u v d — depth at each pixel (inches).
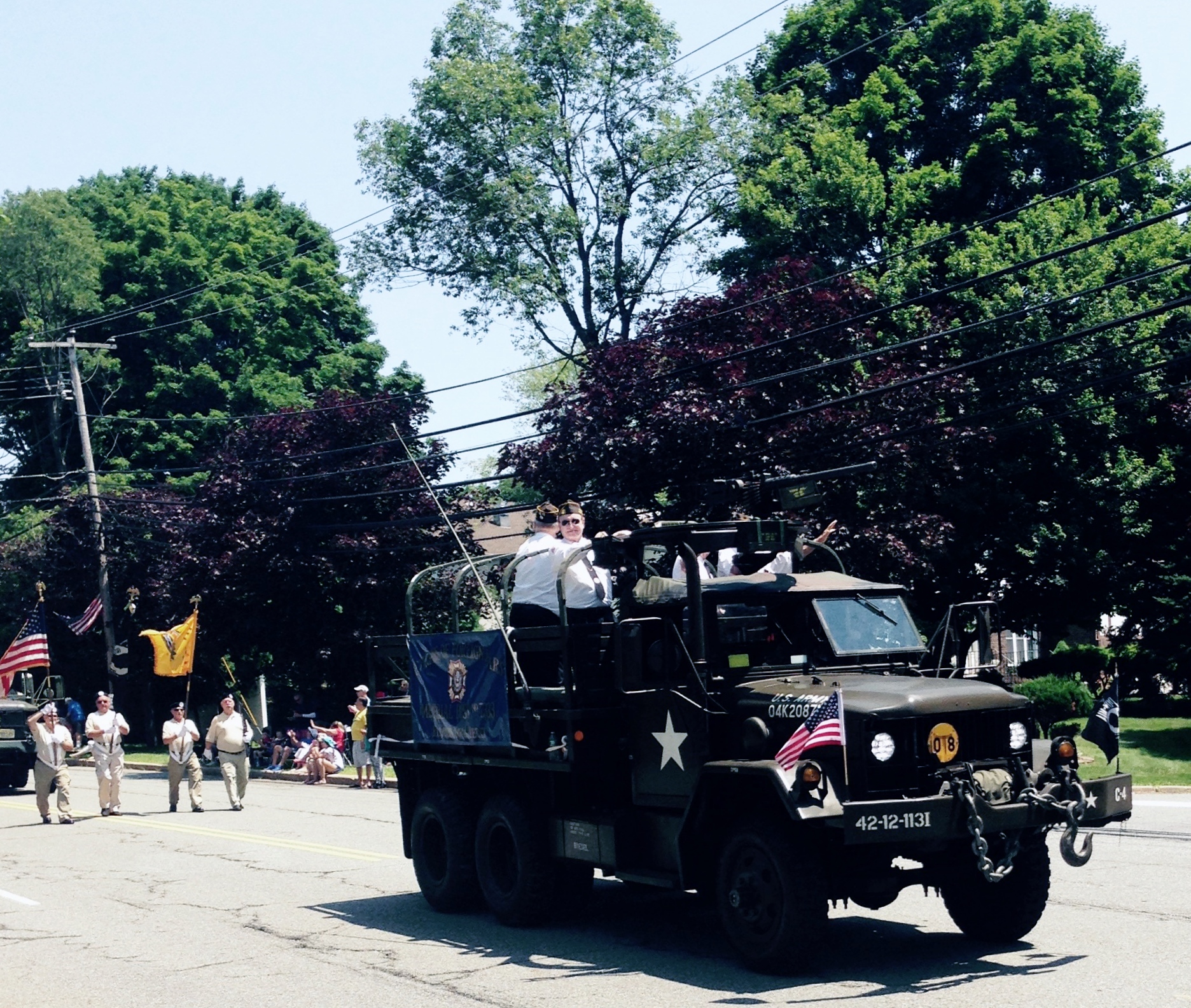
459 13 1546.5
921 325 1104.8
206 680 1872.5
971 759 370.9
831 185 1254.9
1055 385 1088.2
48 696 1248.2
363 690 1120.2
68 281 2042.3
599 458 988.6
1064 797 368.2
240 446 1401.3
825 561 544.4
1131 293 1127.0
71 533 1667.1
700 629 406.0
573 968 396.8
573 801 454.6
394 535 1369.3
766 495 581.0
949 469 1081.4
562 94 1540.4
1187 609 1176.2
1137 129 1364.4
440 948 437.4
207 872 625.9
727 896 378.0
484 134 1507.1
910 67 1401.3
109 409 2079.2
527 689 452.8
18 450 2194.9
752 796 392.2
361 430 1384.1
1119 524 1170.6
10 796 1128.8
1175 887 483.2
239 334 2097.7
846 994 345.4
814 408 810.8
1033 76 1344.7
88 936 478.3
